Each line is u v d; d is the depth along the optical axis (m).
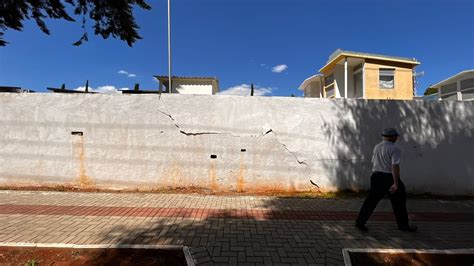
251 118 7.62
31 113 7.49
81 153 7.50
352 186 7.68
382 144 5.24
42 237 4.55
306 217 5.84
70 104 7.52
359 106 7.72
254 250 4.31
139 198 6.90
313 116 7.69
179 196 7.13
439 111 7.79
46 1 7.72
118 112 7.55
